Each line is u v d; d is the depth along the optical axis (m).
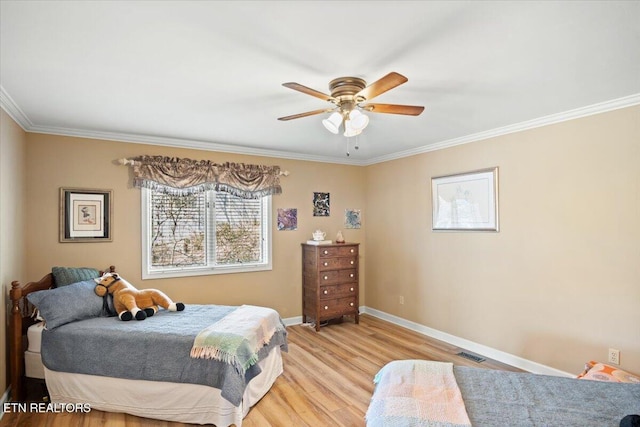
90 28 1.67
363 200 5.36
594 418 1.54
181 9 1.52
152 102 2.71
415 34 1.74
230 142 4.10
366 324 4.75
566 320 2.98
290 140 3.99
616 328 2.68
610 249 2.72
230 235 4.37
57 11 1.53
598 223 2.79
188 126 3.39
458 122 3.27
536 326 3.19
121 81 2.31
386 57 1.99
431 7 1.52
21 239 3.10
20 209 3.08
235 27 1.67
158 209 3.95
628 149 2.62
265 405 2.65
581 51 1.92
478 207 3.69
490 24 1.65
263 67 2.11
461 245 3.88
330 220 5.10
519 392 1.76
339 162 5.17
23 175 3.18
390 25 1.66
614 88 2.45
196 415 2.40
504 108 2.88
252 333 2.62
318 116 3.09
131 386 2.48
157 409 2.45
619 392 1.76
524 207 3.29
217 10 1.53
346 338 4.16
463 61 2.04
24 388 2.68
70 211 3.44
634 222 2.59
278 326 3.16
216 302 4.21
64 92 2.49
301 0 1.46
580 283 2.89
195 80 2.30
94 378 2.53
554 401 1.67
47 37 1.75
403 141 4.04
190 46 1.85
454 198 3.95
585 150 2.87
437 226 4.16
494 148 3.55
